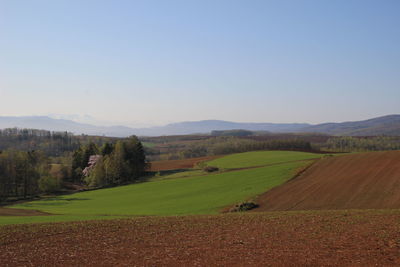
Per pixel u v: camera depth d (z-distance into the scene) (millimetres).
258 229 24953
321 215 29094
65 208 54125
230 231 24766
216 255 18922
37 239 23703
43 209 53281
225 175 69688
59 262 18484
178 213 41500
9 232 25859
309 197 42094
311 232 23172
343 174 50531
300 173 57000
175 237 23609
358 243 19984
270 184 52750
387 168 48656
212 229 25703
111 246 21594
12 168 79500
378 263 16656
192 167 97312
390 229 22609
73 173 103250
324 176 51781
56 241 23094
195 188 61188
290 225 25688
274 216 30000
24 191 81250
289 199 42500
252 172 66875
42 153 93750
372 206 35406
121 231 25922
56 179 87250
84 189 85875
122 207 51375
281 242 21078
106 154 99188
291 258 17859
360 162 55750
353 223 25031
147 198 58312
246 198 46156
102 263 18172
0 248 21484
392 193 38312
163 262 18031
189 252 19703
